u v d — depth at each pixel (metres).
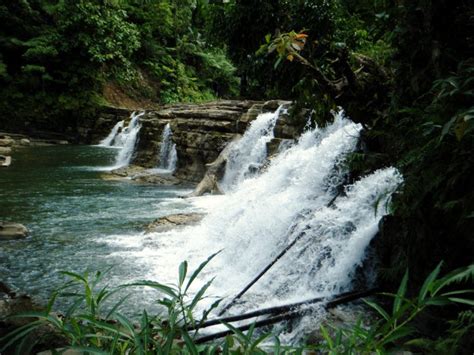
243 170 10.37
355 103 5.02
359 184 5.21
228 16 5.12
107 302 4.45
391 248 3.98
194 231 6.90
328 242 4.77
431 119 2.42
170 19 27.67
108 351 1.52
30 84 21.05
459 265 2.84
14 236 6.68
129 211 8.62
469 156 2.36
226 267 5.63
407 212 3.07
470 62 2.37
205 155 11.95
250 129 10.94
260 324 3.43
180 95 27.03
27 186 11.12
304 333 3.47
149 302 4.47
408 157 2.77
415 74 3.39
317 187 6.37
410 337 2.85
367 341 1.43
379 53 5.75
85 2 21.42
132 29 23.69
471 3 3.00
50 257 5.85
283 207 5.99
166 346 1.44
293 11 4.84
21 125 20.55
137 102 24.70
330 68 5.20
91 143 21.11
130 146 15.91
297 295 4.52
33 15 22.20
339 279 4.45
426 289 1.33
